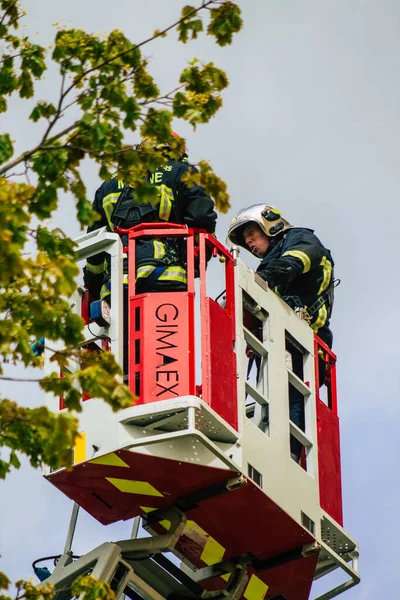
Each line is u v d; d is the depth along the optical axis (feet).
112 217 66.64
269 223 74.64
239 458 62.95
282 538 66.49
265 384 66.74
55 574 65.05
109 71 51.88
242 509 64.44
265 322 67.92
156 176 66.28
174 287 64.59
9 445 46.70
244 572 67.56
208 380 62.54
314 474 67.87
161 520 64.69
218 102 52.60
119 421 61.16
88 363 48.01
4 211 45.37
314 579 70.95
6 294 47.39
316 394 69.67
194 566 67.72
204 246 64.75
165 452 61.62
